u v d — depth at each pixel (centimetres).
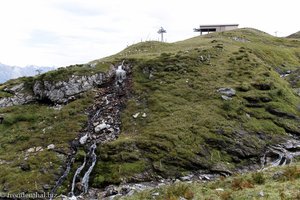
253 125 4606
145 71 6041
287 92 5619
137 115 4841
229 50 7144
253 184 2195
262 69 6134
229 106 4853
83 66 6331
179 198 2094
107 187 3597
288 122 4841
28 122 5141
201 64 6153
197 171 3819
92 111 5209
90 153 4188
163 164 3853
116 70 6312
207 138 4231
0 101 5744
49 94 5669
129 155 3947
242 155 4088
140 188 3450
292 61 8575
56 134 4647
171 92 5303
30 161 4062
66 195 3566
